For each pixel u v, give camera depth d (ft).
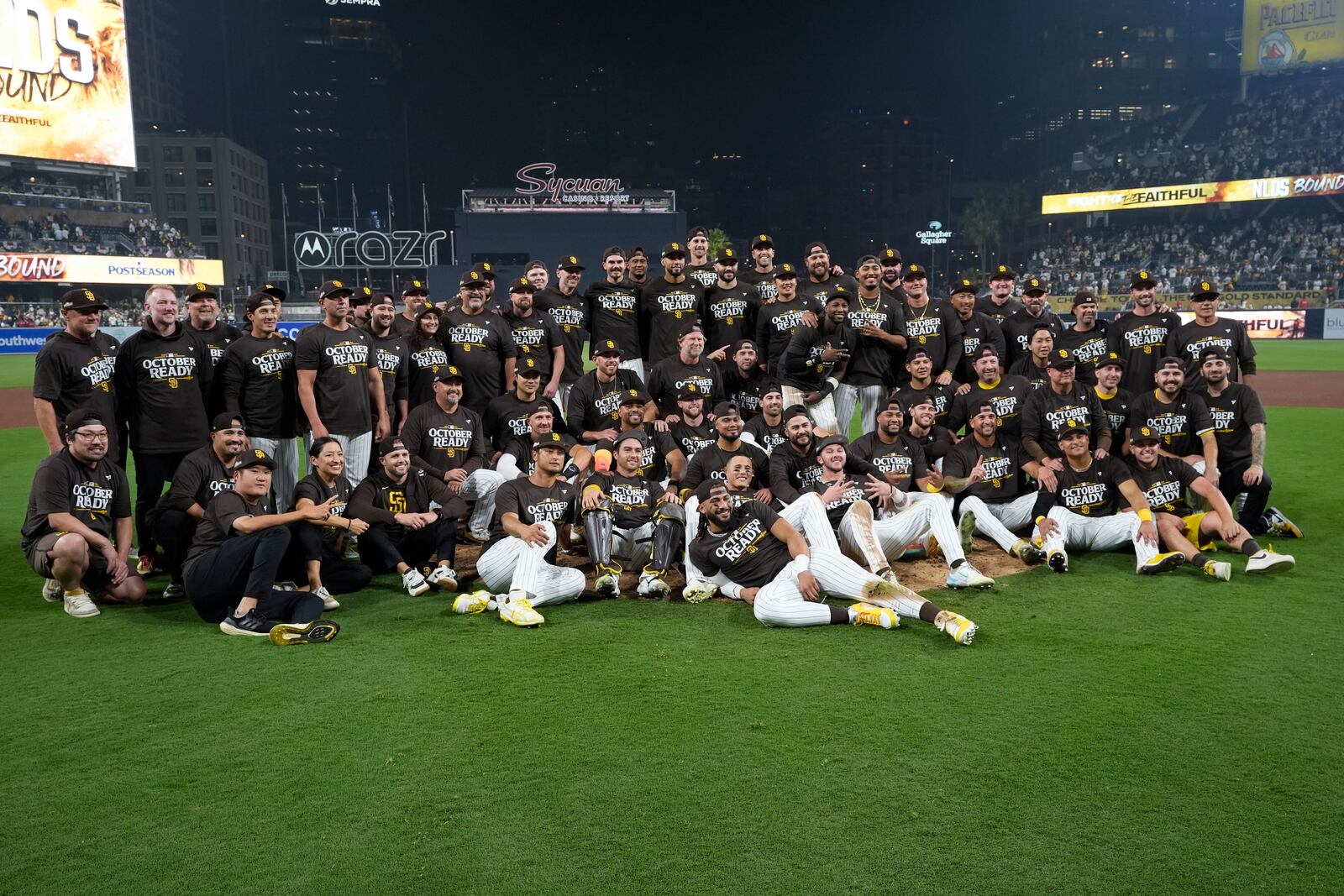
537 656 19.01
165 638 20.57
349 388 28.45
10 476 42.27
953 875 11.32
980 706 16.07
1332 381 82.28
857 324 34.09
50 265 160.25
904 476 26.94
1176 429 27.61
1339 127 192.13
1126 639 19.33
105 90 166.50
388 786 13.58
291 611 21.11
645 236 240.12
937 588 23.44
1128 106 313.12
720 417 24.53
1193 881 11.14
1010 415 29.12
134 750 14.87
